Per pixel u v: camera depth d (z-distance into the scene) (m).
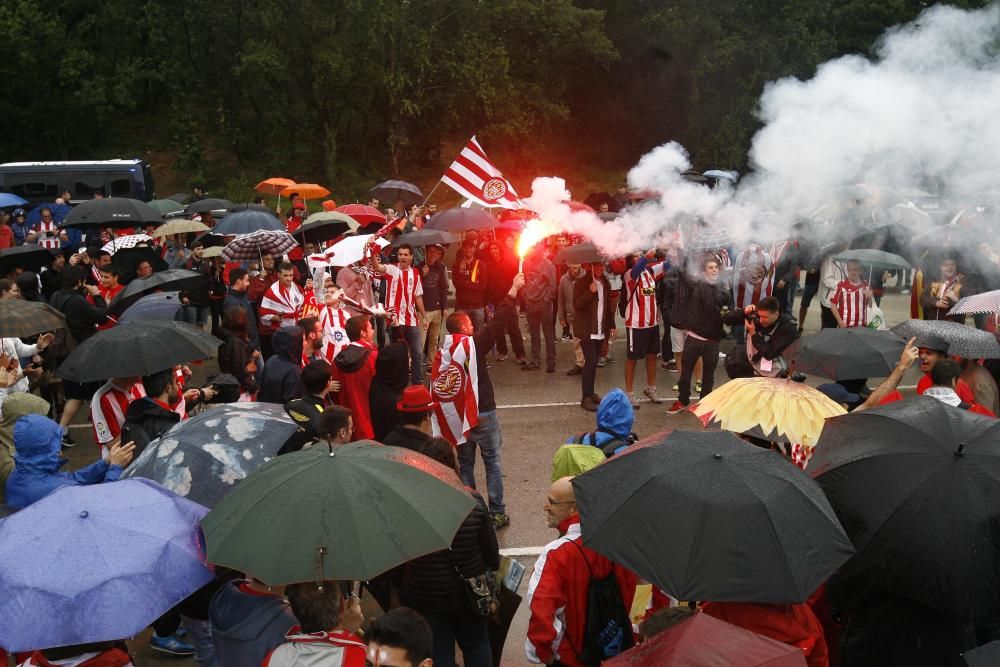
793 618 3.88
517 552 7.39
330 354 9.91
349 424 5.70
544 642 4.27
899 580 3.79
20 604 3.45
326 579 3.48
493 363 14.12
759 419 5.28
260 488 3.83
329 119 35.56
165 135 38.19
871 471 4.05
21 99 35.50
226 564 3.57
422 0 34.28
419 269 13.43
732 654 2.81
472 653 5.05
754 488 3.71
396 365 7.36
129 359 6.16
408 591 4.93
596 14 35.00
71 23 37.53
